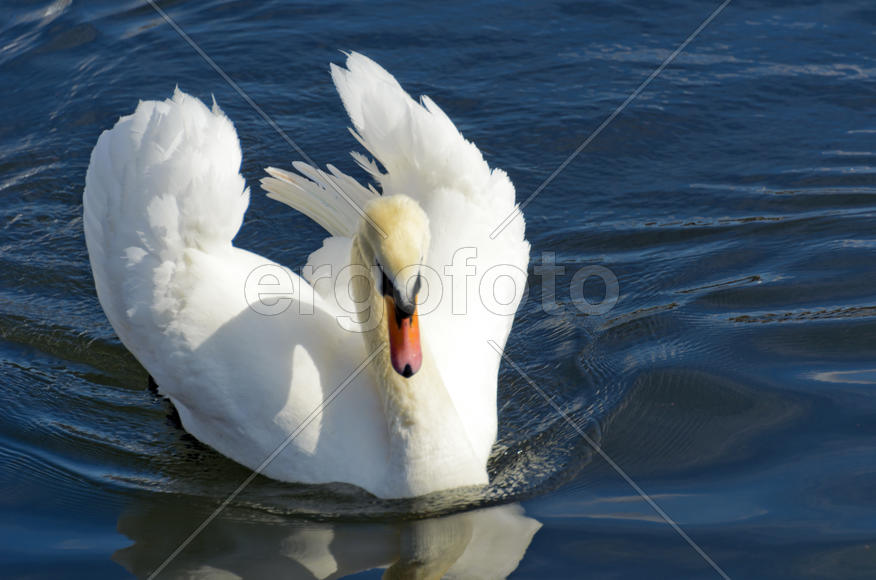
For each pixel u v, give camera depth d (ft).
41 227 44.73
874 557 26.66
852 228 43.19
